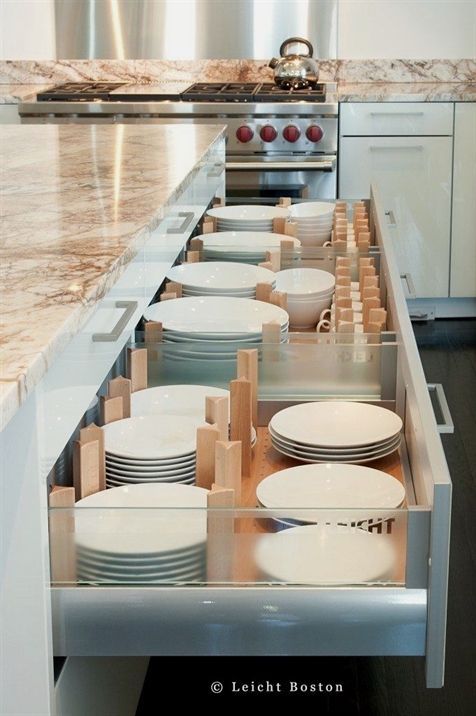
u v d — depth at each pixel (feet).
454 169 17.53
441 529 4.47
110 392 6.14
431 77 19.02
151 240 6.94
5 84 19.22
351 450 5.68
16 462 4.18
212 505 4.67
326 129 17.08
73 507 4.52
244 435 5.72
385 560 4.56
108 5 19.03
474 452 12.43
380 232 8.74
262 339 6.69
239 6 19.01
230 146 17.10
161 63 19.17
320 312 7.97
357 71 19.07
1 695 4.43
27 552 4.28
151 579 4.58
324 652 4.65
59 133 11.68
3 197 7.23
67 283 4.73
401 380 6.24
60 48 19.19
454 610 8.96
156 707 7.44
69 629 4.58
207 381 6.56
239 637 4.64
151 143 10.65
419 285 18.10
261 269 8.45
